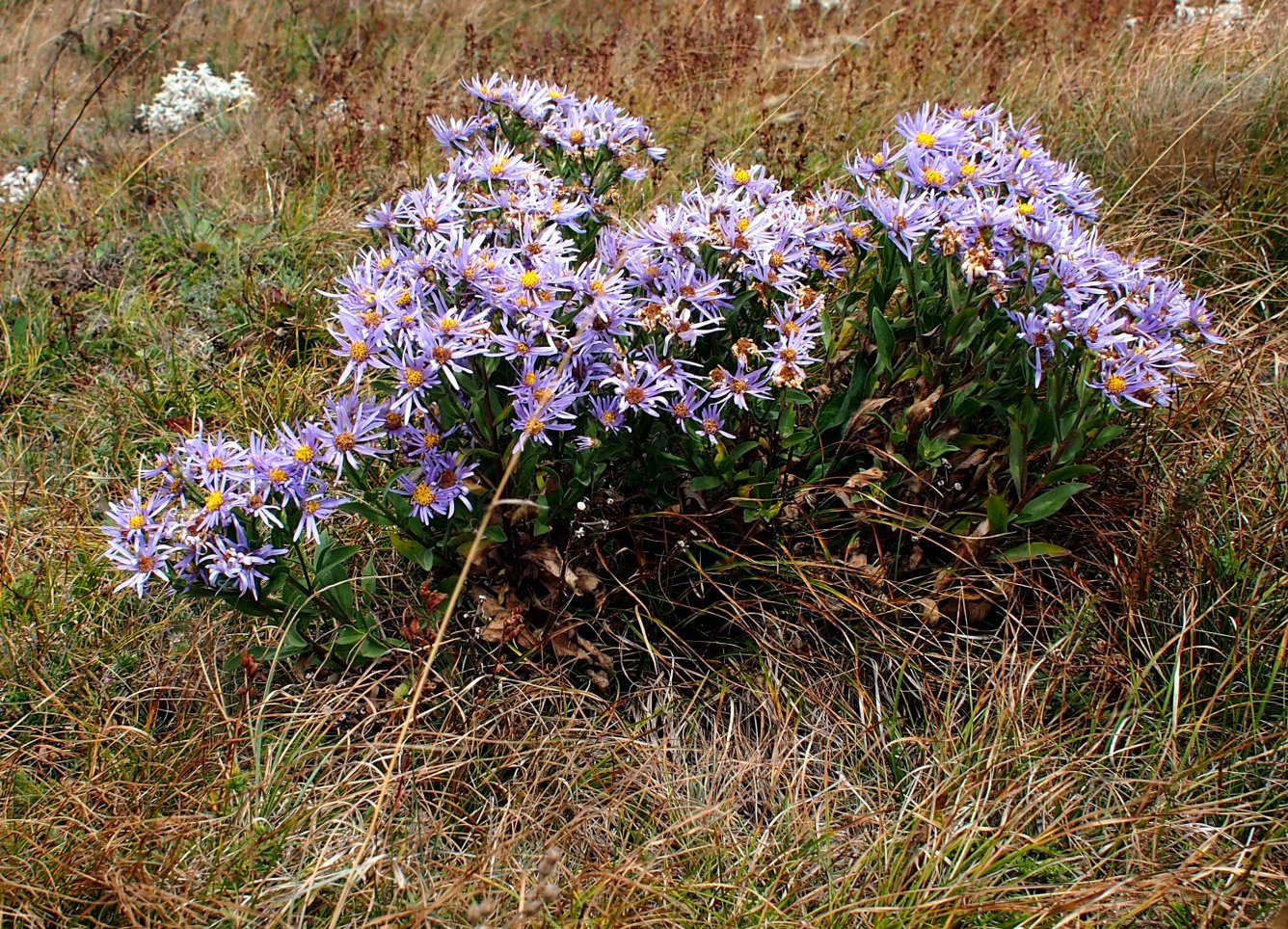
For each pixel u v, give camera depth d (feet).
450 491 7.50
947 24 19.31
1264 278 11.98
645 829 7.46
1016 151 8.96
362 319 7.35
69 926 6.55
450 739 7.84
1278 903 6.64
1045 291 7.86
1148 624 8.69
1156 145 13.89
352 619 8.02
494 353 7.26
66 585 8.97
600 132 9.21
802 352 7.84
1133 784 7.74
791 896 7.05
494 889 6.86
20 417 11.09
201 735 7.68
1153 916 6.89
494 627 8.09
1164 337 8.21
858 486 8.16
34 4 21.63
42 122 17.66
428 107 16.14
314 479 7.66
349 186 14.57
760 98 16.69
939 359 8.30
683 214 8.08
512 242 8.14
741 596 8.80
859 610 8.42
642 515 8.30
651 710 8.46
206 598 8.61
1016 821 7.11
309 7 22.07
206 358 11.86
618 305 7.52
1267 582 8.66
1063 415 7.96
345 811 7.30
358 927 6.63
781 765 7.87
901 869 7.04
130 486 10.17
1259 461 9.61
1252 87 13.92
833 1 20.52
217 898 6.54
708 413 7.91
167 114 17.10
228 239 13.75
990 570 8.84
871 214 8.18
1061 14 19.52
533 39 21.18
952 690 8.29
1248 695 8.14
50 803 7.33
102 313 12.35
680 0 21.72
